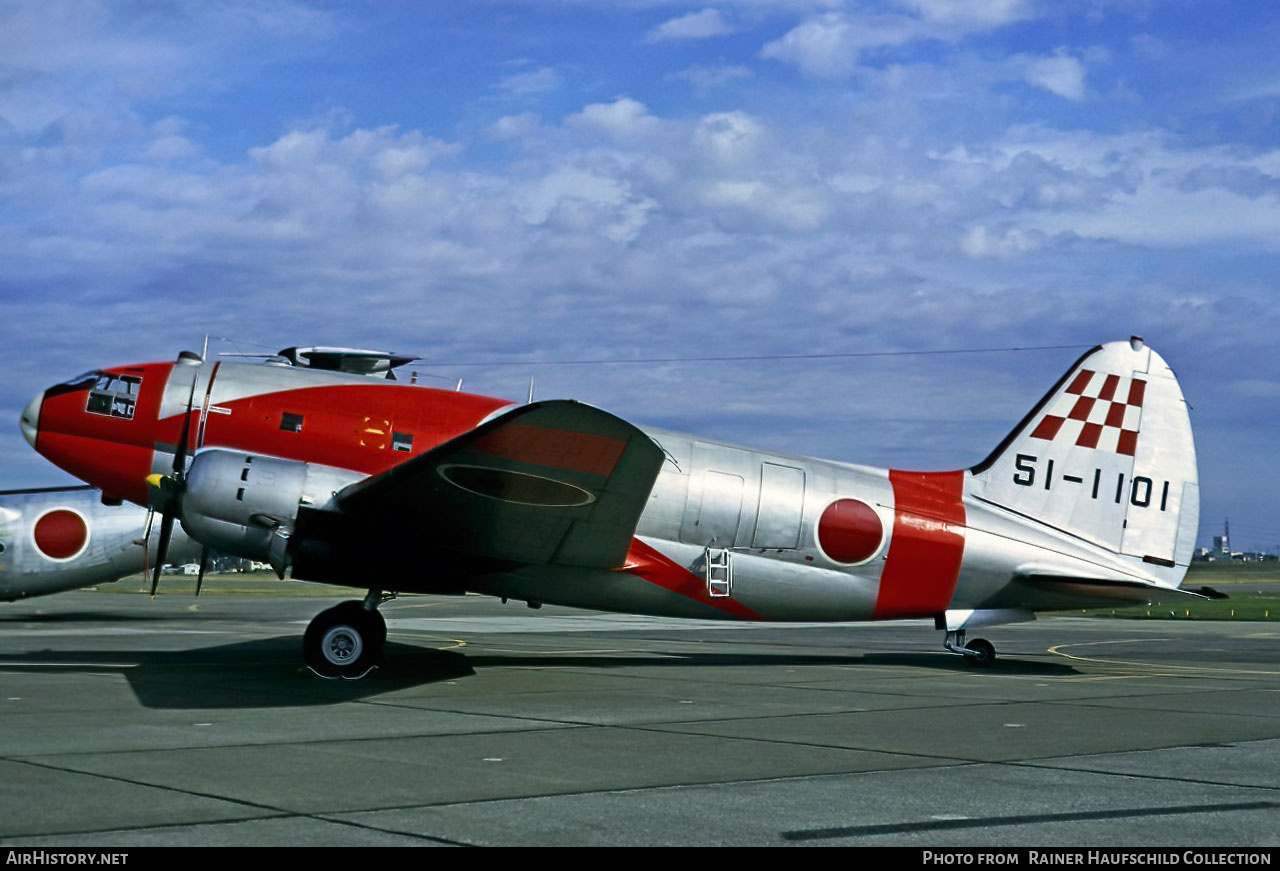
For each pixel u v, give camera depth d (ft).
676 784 26.76
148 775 26.84
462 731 34.91
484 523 47.98
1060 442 61.72
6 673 50.42
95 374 55.57
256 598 159.74
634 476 43.09
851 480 58.54
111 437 54.49
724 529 55.67
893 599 58.90
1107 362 62.64
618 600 55.26
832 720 38.60
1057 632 107.96
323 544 48.65
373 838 21.13
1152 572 61.77
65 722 35.70
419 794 25.17
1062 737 34.99
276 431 53.57
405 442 53.47
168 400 54.24
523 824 22.48
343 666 49.08
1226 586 311.88
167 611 114.83
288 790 25.35
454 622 106.73
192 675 49.98
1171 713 41.32
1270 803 25.03
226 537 48.14
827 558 57.21
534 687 48.06
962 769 29.12
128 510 91.71
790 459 58.29
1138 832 22.27
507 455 42.16
